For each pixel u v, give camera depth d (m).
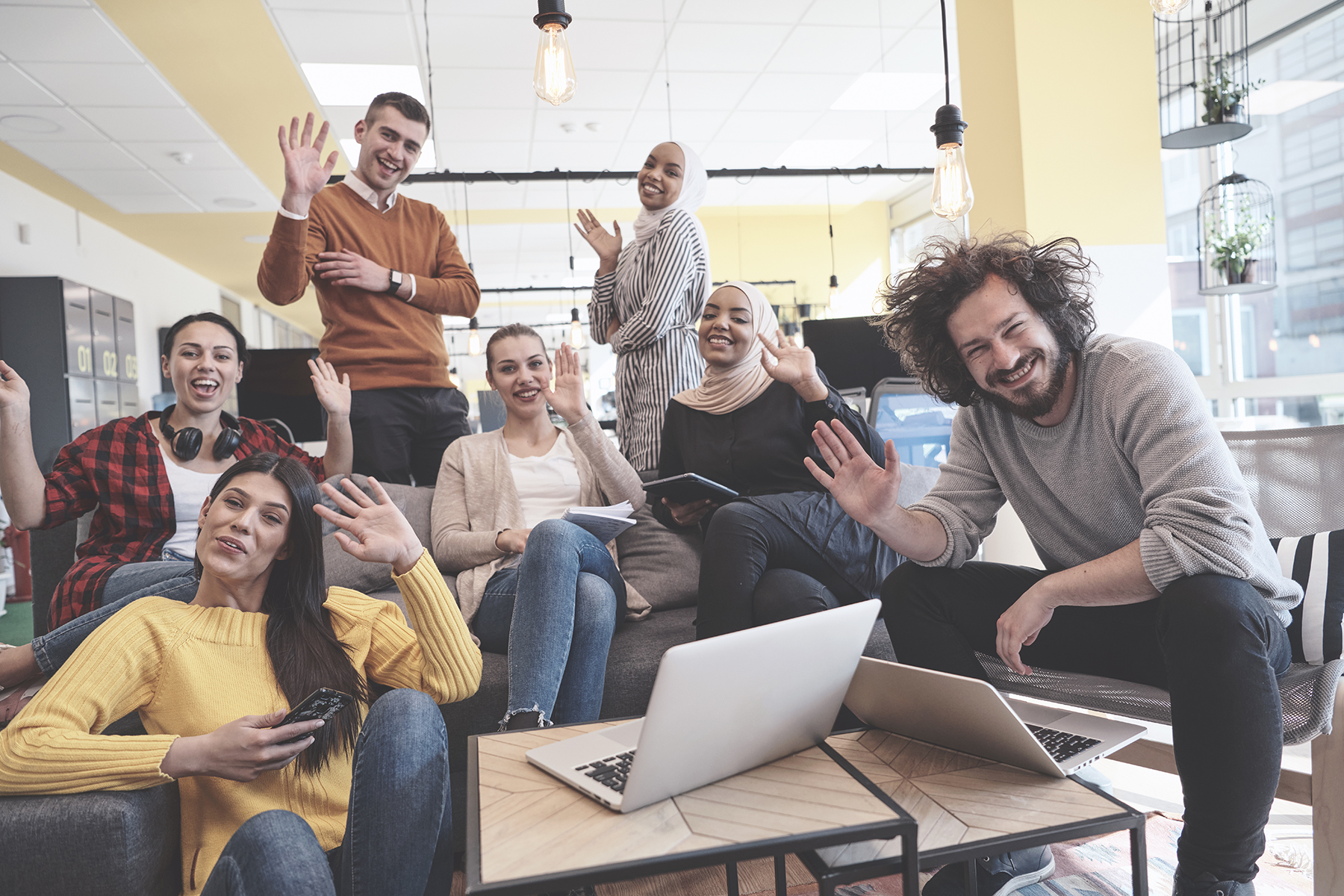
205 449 2.19
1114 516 1.46
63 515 2.03
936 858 0.84
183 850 1.18
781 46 5.73
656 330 2.74
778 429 2.13
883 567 2.00
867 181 9.02
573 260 11.32
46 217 7.48
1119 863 1.56
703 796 0.92
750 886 1.58
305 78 5.73
